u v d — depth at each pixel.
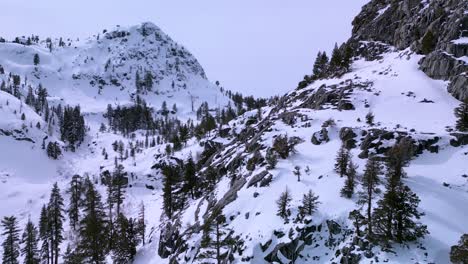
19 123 184.88
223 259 59.16
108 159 174.62
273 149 80.25
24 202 128.12
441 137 69.94
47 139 189.00
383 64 116.75
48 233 84.50
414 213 47.03
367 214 52.50
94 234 76.06
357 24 155.62
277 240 55.44
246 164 85.62
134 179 138.12
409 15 124.94
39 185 145.12
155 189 133.00
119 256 78.38
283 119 99.38
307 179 66.62
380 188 57.91
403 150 65.19
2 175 147.25
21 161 162.62
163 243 78.00
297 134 86.62
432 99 87.69
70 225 105.56
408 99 90.25
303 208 56.69
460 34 95.94
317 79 133.12
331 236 52.81
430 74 97.38
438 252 44.41
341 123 84.62
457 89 86.31
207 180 94.94
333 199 58.44
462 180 58.22
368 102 93.31
